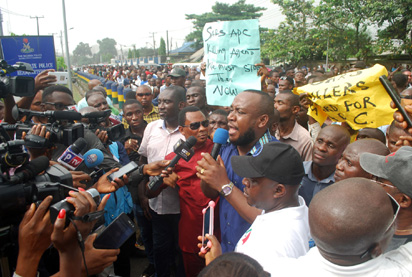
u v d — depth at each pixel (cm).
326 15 1703
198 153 303
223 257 109
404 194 156
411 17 1456
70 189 169
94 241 181
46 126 221
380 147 215
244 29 353
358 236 115
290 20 2088
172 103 366
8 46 892
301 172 174
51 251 191
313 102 282
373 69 246
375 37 1709
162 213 334
